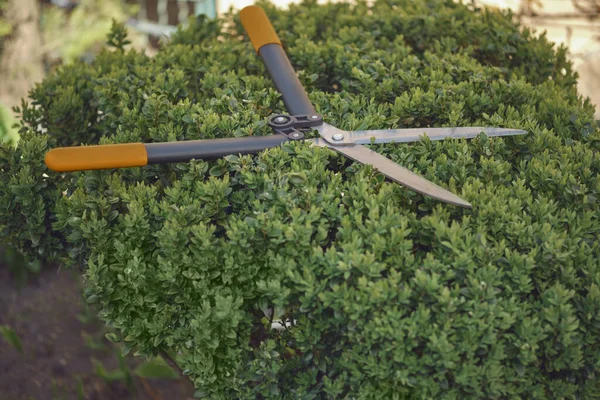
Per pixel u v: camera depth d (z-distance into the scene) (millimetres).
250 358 2090
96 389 3555
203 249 2002
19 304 4039
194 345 2053
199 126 2432
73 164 2025
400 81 2779
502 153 2373
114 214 2193
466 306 1834
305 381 2029
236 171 2244
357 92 2873
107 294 2104
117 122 2715
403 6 3496
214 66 2912
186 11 5844
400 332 1815
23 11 5273
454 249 1934
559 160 2365
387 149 2324
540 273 1971
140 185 2262
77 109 2902
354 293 1880
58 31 5484
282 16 3404
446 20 3205
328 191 2123
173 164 2387
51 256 2434
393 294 1849
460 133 2373
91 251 2227
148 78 2832
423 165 2277
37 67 5402
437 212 2078
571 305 1873
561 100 2705
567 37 5281
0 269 4289
